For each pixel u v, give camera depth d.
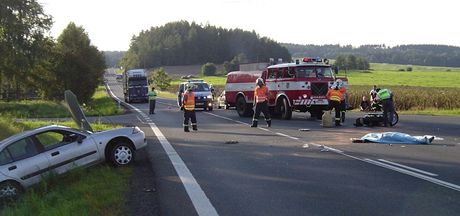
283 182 9.00
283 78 23.84
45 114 37.44
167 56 177.75
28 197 8.86
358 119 19.98
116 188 8.89
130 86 57.25
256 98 20.33
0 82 54.97
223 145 14.67
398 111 33.06
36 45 52.47
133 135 11.63
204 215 6.94
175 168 10.92
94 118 29.25
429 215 6.56
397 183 8.59
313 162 11.04
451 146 13.29
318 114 24.50
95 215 7.10
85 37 65.69
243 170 10.38
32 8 51.75
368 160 11.07
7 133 18.61
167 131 19.78
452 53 196.88
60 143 10.66
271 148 13.61
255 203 7.53
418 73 127.69
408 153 12.05
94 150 11.05
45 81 62.16
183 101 19.53
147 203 7.79
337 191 8.12
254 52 168.88
